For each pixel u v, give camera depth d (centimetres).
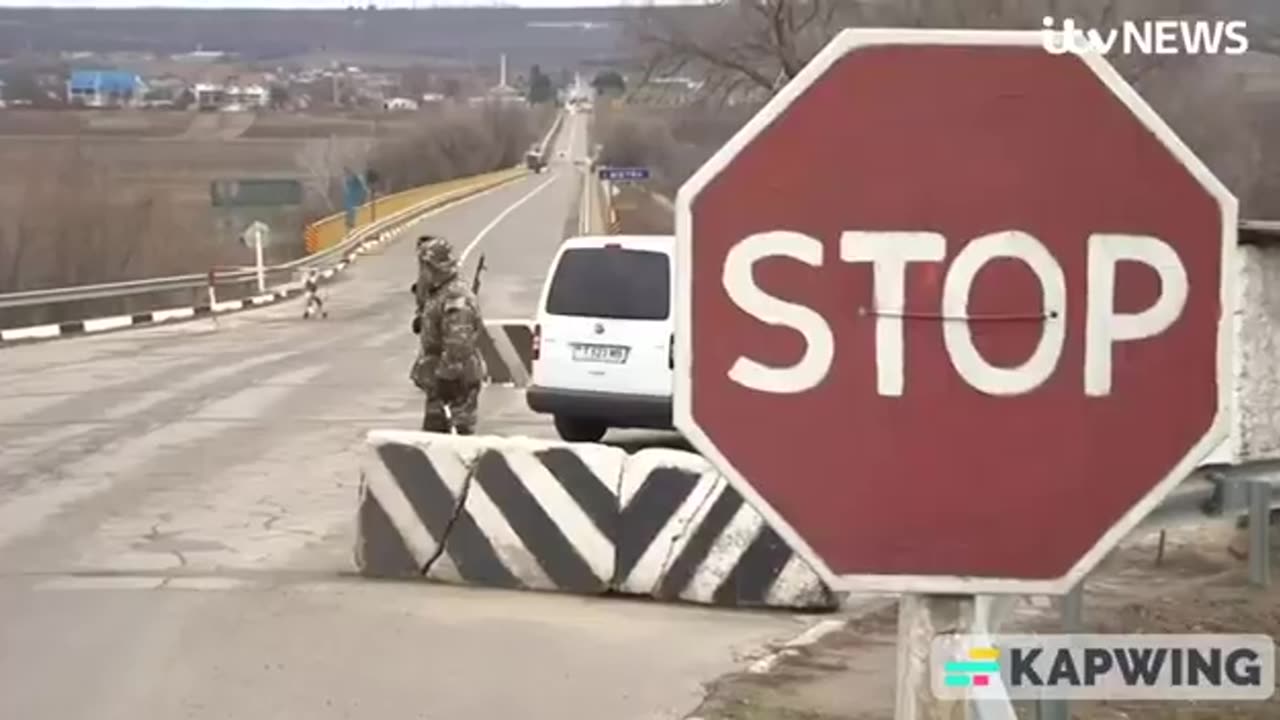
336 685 1342
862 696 1297
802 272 427
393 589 1733
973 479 427
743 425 428
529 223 14138
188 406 3475
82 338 5650
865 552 428
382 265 10806
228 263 10469
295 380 4066
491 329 4228
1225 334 424
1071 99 425
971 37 424
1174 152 423
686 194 427
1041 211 425
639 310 2791
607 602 1700
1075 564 427
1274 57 3850
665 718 1247
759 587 1672
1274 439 1554
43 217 9556
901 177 426
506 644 1495
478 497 1773
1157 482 427
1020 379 425
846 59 425
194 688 1327
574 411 2811
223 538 2006
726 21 9081
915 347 426
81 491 2356
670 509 1719
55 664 1400
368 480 1808
